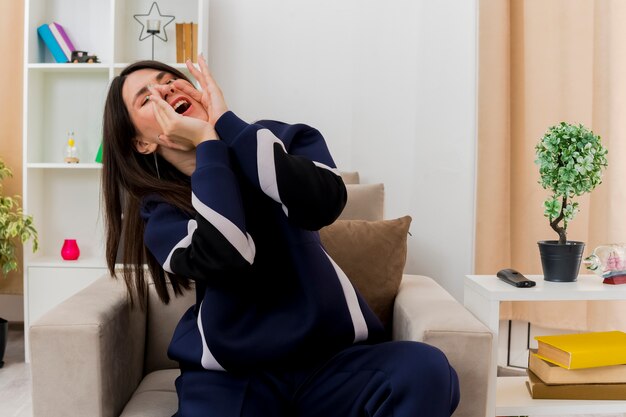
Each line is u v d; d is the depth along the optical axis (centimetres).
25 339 277
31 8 286
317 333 116
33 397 124
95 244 308
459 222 288
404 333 150
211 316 116
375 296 175
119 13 291
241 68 299
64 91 306
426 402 102
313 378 118
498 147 264
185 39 292
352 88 294
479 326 133
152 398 137
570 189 164
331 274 121
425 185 291
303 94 297
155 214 126
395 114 292
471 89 285
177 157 130
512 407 157
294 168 113
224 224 109
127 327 146
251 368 118
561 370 161
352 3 293
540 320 261
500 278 172
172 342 128
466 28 285
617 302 244
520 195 267
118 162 132
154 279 139
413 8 289
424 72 289
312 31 295
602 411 158
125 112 129
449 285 290
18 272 309
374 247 179
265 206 122
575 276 169
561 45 254
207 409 113
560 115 256
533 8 259
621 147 238
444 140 288
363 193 212
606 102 242
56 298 279
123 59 300
